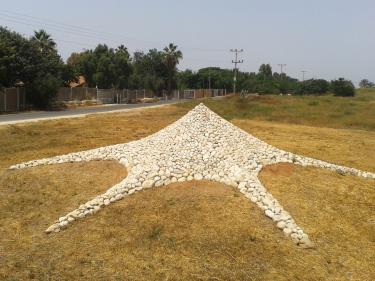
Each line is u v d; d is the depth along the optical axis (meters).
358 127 20.45
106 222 6.84
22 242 6.33
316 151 12.69
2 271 5.45
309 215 7.31
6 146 13.12
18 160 11.05
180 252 5.95
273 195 7.86
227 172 8.34
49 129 17.48
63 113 27.28
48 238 6.46
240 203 7.36
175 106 35.09
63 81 34.09
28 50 29.61
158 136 10.24
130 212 7.11
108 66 50.03
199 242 6.20
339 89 54.62
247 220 6.84
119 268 5.55
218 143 9.31
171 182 8.10
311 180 8.88
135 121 21.12
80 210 7.16
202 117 10.13
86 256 5.87
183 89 73.31
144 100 50.72
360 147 13.90
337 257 6.05
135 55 70.19
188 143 9.30
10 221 7.10
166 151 9.10
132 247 6.08
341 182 9.04
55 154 11.81
